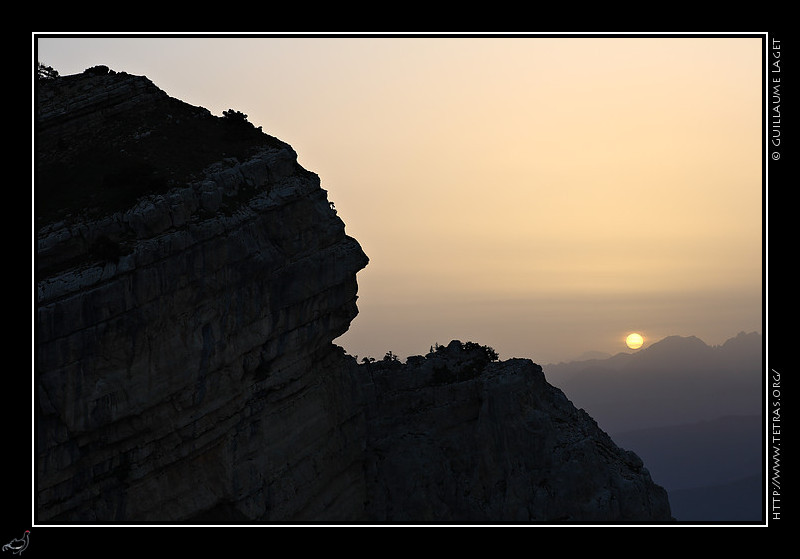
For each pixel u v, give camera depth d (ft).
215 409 226.58
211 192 227.81
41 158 236.84
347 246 258.37
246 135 253.65
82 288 207.51
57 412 204.74
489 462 269.03
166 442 221.05
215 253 224.74
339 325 260.42
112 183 224.94
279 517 238.48
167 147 241.55
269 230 240.53
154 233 217.36
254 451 235.81
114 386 209.87
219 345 226.17
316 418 253.65
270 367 241.14
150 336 214.69
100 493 213.66
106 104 251.19
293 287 243.19
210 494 227.40
